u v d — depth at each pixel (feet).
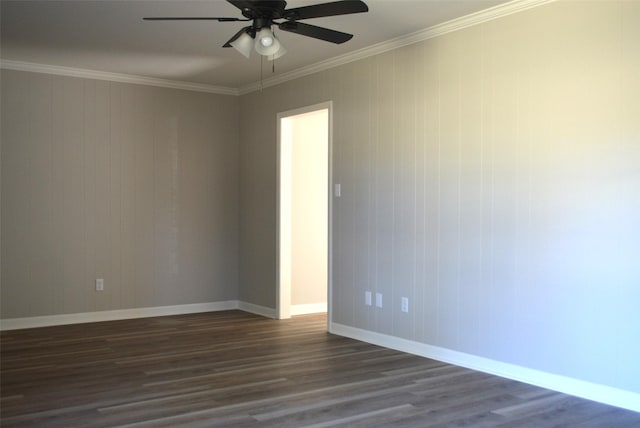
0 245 20.12
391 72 17.65
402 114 17.31
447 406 12.42
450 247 15.96
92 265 21.74
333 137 19.81
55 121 21.01
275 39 11.92
